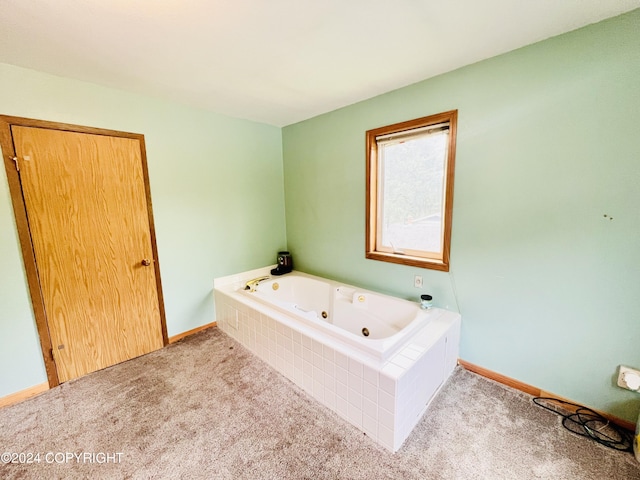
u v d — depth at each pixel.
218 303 2.84
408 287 2.38
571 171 1.56
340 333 1.76
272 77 1.99
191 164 2.62
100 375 2.14
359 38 1.52
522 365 1.87
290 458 1.42
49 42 1.50
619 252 1.47
